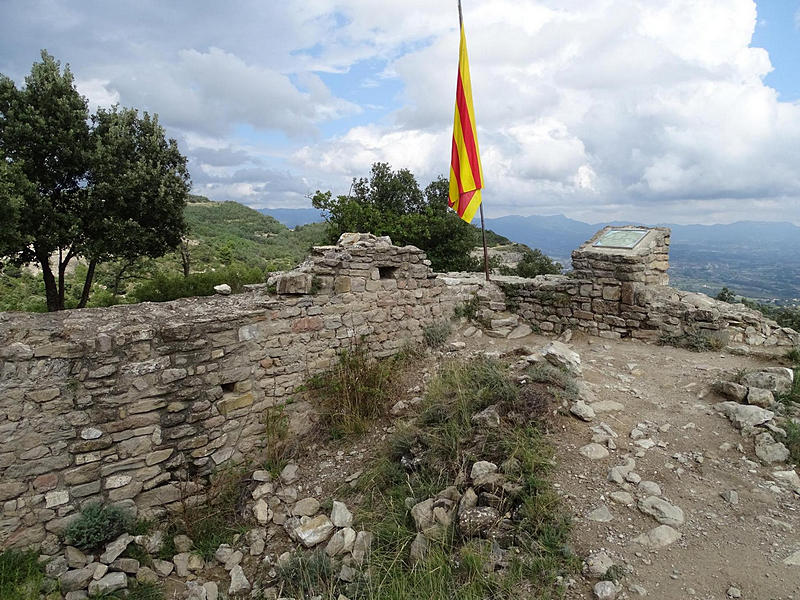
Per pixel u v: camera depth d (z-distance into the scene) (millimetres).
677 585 3152
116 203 14023
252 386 6008
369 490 5051
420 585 3561
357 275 7133
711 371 6219
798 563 3217
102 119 14656
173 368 5301
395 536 4238
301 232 63688
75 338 4703
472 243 19938
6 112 12828
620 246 8281
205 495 5488
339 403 6457
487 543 3736
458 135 8570
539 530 3719
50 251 13469
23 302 17281
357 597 3762
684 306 7512
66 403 4652
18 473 4441
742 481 4098
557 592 3209
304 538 4562
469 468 4531
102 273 20672
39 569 4281
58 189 13875
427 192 21188
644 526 3680
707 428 4871
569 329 8492
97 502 4836
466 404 5340
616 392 5785
